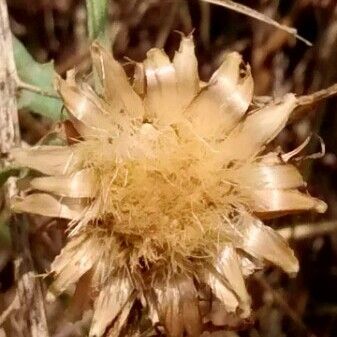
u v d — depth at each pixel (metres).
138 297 0.06
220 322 0.08
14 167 0.06
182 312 0.06
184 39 0.06
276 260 0.06
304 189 0.06
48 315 0.08
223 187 0.06
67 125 0.06
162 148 0.06
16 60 0.07
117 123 0.06
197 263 0.06
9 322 0.08
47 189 0.06
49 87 0.07
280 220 0.08
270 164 0.06
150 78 0.06
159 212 0.06
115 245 0.06
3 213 0.08
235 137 0.06
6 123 0.07
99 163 0.06
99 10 0.07
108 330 0.06
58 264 0.06
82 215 0.06
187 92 0.06
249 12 0.07
